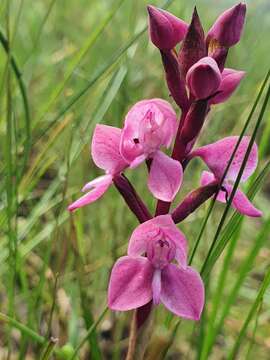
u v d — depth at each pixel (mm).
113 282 149
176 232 151
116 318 235
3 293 256
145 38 358
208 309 259
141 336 154
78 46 364
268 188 384
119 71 238
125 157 151
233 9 148
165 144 154
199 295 149
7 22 194
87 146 253
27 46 374
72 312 217
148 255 152
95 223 267
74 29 391
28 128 198
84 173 258
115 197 269
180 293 150
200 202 155
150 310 153
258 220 341
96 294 247
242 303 275
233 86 154
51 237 221
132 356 154
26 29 393
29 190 228
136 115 152
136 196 156
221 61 151
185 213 155
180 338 247
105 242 260
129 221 262
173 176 146
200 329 191
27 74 318
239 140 147
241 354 245
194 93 143
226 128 333
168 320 181
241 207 158
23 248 234
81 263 212
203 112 145
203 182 169
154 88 306
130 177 282
